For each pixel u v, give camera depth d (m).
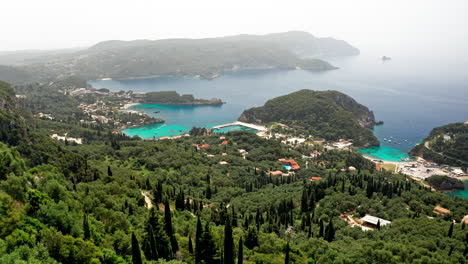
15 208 99.12
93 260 89.56
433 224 147.12
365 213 177.25
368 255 118.31
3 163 128.88
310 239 139.25
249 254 122.31
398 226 151.00
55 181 130.38
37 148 197.12
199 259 109.62
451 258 116.44
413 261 112.38
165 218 119.31
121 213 128.88
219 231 136.62
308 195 197.12
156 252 104.88
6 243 81.69
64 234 100.00
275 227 156.75
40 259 81.12
